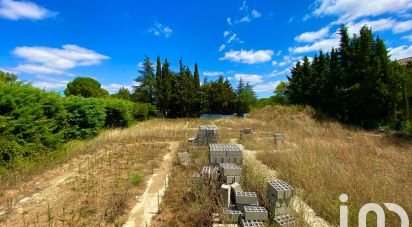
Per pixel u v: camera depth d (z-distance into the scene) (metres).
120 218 4.29
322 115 21.27
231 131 16.41
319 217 4.33
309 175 5.91
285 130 15.78
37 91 8.58
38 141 7.98
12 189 5.50
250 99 52.81
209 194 4.75
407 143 11.20
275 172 6.94
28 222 4.13
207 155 8.30
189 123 23.83
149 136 13.59
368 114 19.86
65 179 6.28
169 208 4.67
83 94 42.91
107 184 5.91
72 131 11.27
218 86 49.31
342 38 22.75
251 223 3.84
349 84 20.75
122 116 19.08
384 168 6.75
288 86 34.94
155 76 42.25
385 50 19.06
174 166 7.57
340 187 5.17
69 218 4.26
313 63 30.36
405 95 18.28
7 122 6.82
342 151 8.74
